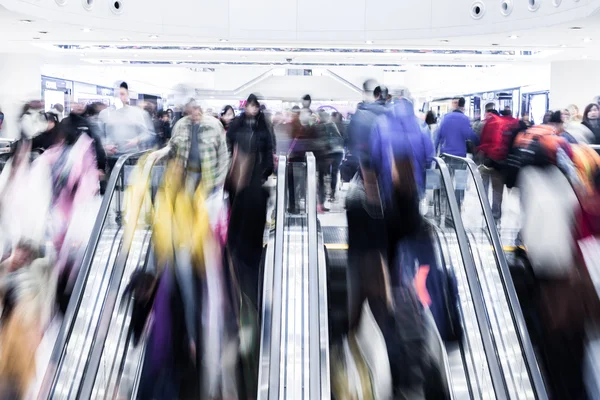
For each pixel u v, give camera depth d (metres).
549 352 5.78
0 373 5.50
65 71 19.47
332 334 6.19
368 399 5.69
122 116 8.61
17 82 17.00
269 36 12.79
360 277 6.47
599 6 8.62
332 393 5.73
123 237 6.53
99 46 15.02
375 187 6.50
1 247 6.27
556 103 17.98
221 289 6.48
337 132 9.46
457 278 6.27
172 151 6.43
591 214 5.70
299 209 7.34
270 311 5.60
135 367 5.93
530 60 17.77
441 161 6.71
